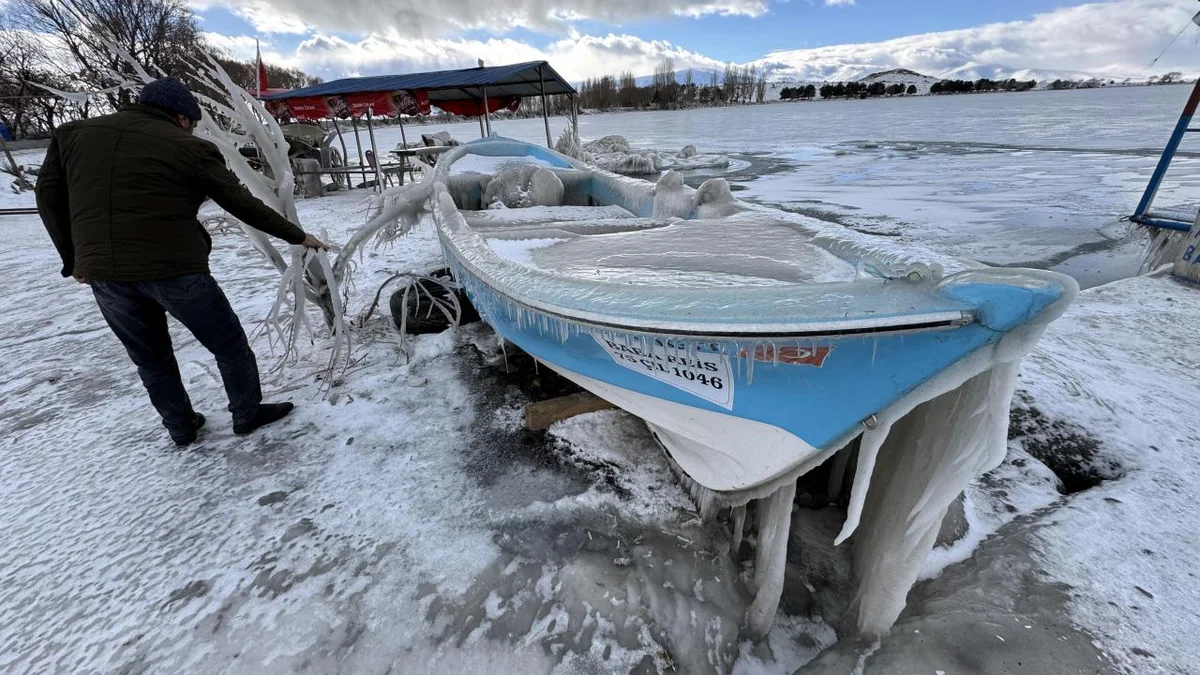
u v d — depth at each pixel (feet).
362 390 10.46
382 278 17.65
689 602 5.87
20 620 5.86
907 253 5.95
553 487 7.72
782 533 5.88
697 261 7.25
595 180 17.54
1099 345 11.66
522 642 5.48
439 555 6.54
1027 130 76.07
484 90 41.45
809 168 47.29
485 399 10.11
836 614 6.12
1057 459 8.27
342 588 6.11
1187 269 14.99
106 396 10.73
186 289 7.57
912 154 54.08
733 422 5.71
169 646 5.50
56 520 7.32
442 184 14.29
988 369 4.37
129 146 6.93
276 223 8.30
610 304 5.51
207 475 8.12
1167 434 8.32
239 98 10.00
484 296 8.55
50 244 27.53
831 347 4.50
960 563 6.29
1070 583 5.73
